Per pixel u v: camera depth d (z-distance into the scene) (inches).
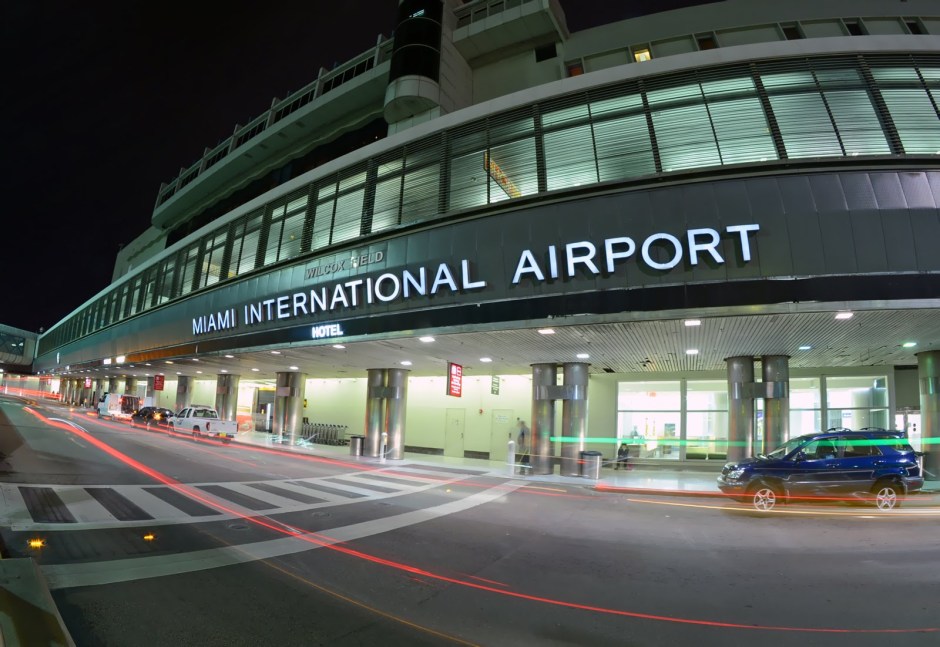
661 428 881.5
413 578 255.3
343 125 1230.3
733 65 581.9
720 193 506.6
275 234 911.0
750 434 673.0
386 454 901.2
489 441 987.9
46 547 269.9
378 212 741.3
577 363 762.2
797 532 371.9
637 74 602.2
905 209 472.7
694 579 263.6
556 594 238.8
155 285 1327.5
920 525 392.8
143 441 889.5
